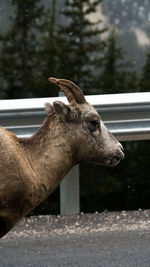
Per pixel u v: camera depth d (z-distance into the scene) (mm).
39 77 21547
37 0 22156
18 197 9258
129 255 9938
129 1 25281
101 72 21375
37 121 12438
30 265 9516
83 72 21438
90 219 12250
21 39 21984
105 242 10641
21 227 11773
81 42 21891
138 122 12672
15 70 21641
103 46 21781
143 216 12414
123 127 12617
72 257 9859
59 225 11844
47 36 22000
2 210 9266
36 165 9422
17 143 9492
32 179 9312
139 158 18000
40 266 9461
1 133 9352
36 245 10555
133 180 17906
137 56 22344
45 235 11156
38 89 21328
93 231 11352
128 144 18031
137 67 21688
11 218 9367
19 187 9219
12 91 21453
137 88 20875
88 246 10438
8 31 22047
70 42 21891
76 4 22297
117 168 18062
